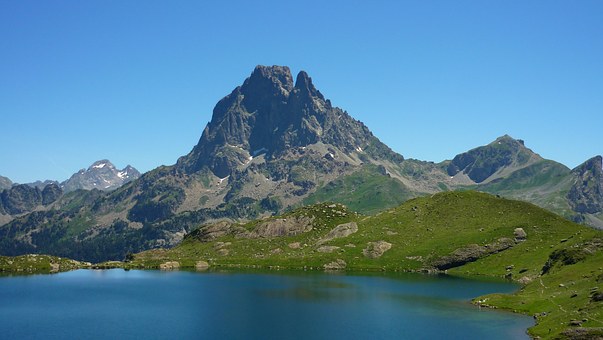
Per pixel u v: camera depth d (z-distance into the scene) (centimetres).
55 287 19700
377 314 13912
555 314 11869
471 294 17075
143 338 11650
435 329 12075
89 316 14075
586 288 13300
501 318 13062
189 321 13312
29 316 14138
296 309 14788
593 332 9531
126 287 19412
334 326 12606
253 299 16462
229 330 12306
